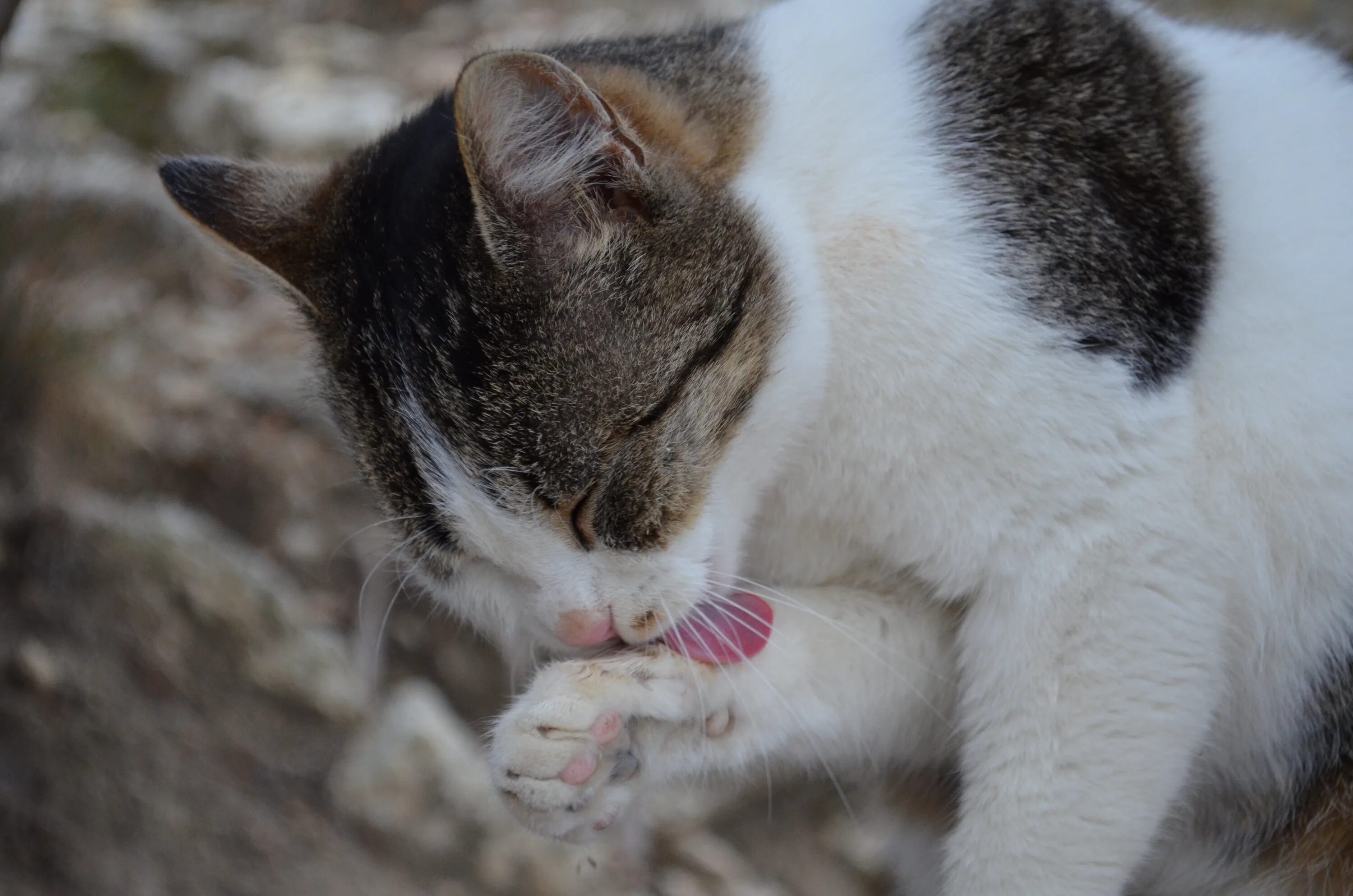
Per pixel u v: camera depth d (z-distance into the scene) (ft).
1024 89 2.49
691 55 2.54
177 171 2.58
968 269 2.44
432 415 2.44
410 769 2.92
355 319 2.49
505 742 2.47
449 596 2.55
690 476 2.45
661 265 2.43
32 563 3.06
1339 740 2.55
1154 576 2.45
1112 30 2.53
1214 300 2.48
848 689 2.56
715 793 2.91
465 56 3.80
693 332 2.43
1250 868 2.61
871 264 2.46
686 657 2.49
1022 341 2.43
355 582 3.11
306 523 3.16
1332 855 2.56
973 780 2.51
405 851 2.88
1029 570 2.46
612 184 2.42
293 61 4.64
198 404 3.28
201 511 3.19
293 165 2.84
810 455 2.51
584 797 2.47
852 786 2.80
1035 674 2.47
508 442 2.42
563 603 2.46
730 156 2.48
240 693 2.98
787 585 2.60
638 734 2.50
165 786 2.90
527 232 2.41
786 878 2.93
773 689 2.53
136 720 2.94
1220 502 2.48
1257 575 2.50
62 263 3.48
